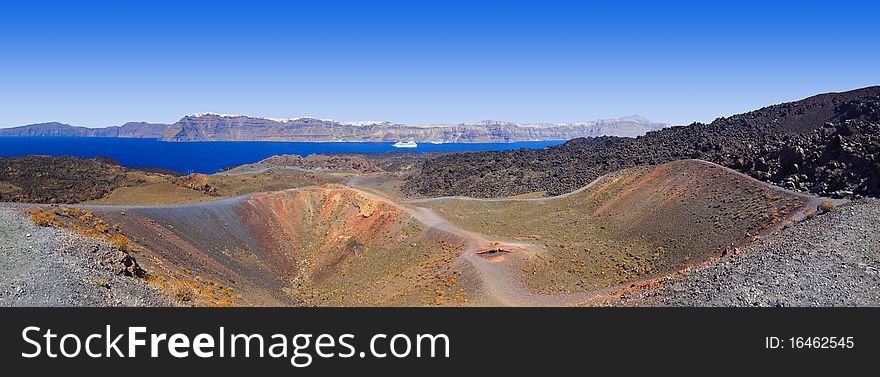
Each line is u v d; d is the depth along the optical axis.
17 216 33.50
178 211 57.50
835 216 33.78
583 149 134.00
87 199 82.12
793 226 37.38
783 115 113.06
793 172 55.25
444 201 90.44
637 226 57.97
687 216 55.06
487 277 44.31
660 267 45.41
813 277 25.61
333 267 58.16
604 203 73.69
